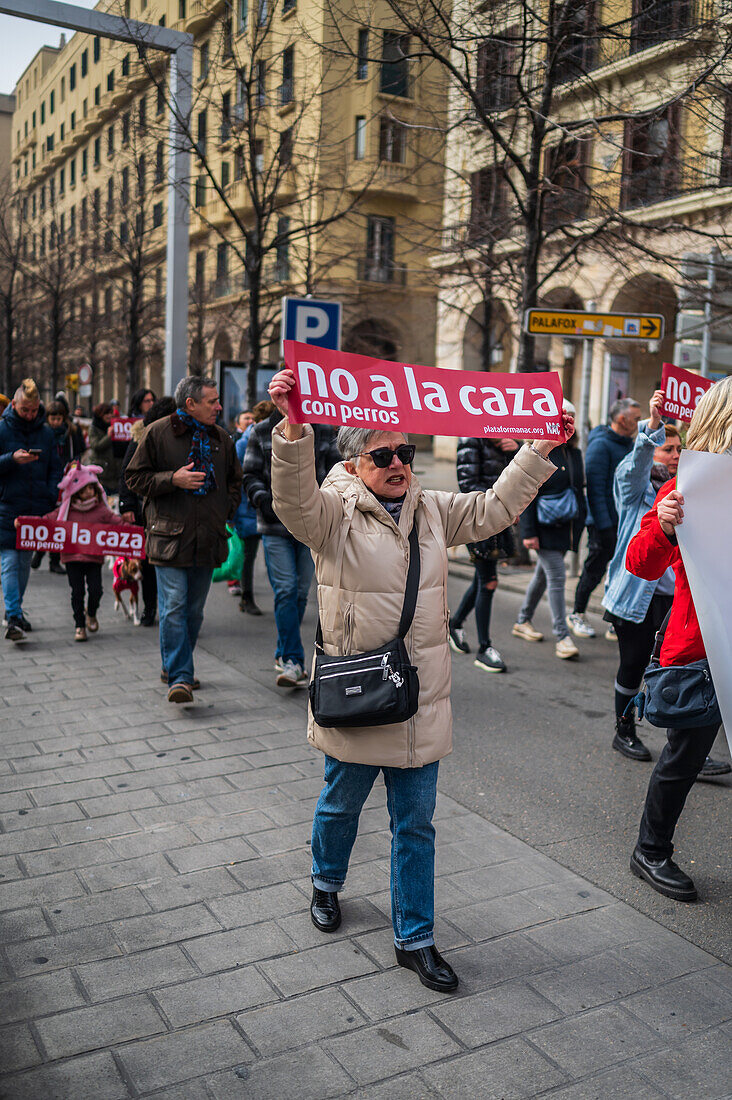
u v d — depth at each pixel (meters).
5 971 2.94
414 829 2.96
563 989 2.93
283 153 12.46
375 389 2.85
